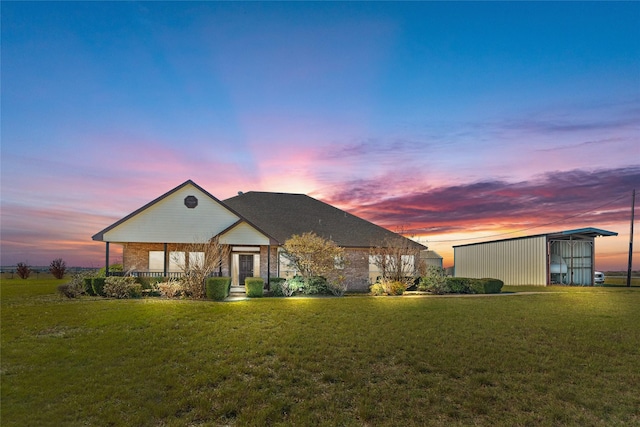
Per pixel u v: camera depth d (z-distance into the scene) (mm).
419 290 26828
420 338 12852
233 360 10734
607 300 21500
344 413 8008
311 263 25234
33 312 16328
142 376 9617
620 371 10086
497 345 12156
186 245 26312
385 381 9523
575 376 9766
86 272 26297
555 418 7809
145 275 25078
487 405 8297
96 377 9539
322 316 16016
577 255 34062
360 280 29219
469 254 42281
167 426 7461
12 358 10750
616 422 7613
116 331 13281
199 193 25906
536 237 32562
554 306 19125
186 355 11062
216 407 8219
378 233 31109
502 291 27500
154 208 25406
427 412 8070
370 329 13945
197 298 20688
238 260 27594
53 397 8555
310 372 10031
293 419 7738
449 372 10039
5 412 7910
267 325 14344
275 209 32156
